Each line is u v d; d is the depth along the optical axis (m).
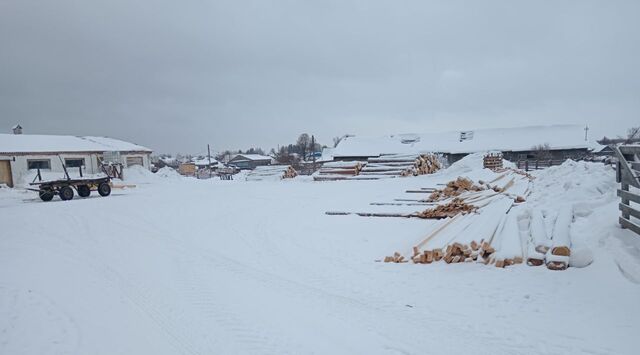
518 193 12.96
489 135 51.69
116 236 10.08
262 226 11.09
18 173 28.33
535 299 4.93
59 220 12.57
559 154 46.72
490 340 4.04
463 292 5.40
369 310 4.96
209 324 4.65
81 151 31.55
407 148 52.03
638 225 5.73
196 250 8.49
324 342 4.13
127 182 29.75
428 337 4.15
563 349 3.76
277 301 5.35
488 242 6.69
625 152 6.18
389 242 8.61
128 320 4.83
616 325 4.09
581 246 5.89
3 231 10.98
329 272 6.68
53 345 4.25
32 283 6.30
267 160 87.56
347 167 26.81
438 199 14.00
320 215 12.55
